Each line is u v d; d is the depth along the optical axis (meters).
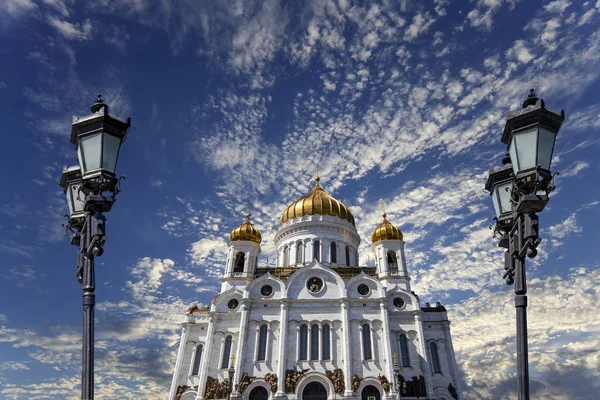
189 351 76.75
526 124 15.50
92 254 15.16
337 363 69.38
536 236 14.54
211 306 77.56
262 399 67.38
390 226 85.38
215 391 70.00
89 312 14.40
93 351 13.97
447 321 78.19
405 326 74.62
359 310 73.38
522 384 13.84
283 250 92.25
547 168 15.07
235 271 83.38
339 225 90.94
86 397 13.25
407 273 81.25
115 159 16.02
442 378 73.19
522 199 14.79
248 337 72.25
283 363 68.69
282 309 73.31
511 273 16.91
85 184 15.56
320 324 72.62
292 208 94.75
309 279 76.69
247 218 91.12
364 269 82.56
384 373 67.94
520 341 14.40
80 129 16.09
